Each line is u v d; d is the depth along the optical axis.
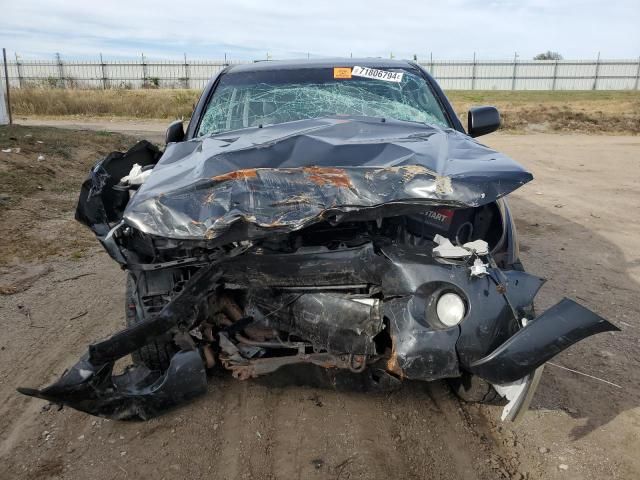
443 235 3.10
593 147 15.80
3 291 5.07
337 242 2.97
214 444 3.01
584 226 7.25
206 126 4.22
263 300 3.03
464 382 3.16
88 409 2.69
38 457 2.93
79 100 28.02
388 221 3.09
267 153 3.10
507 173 2.85
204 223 2.68
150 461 2.88
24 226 6.94
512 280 2.76
